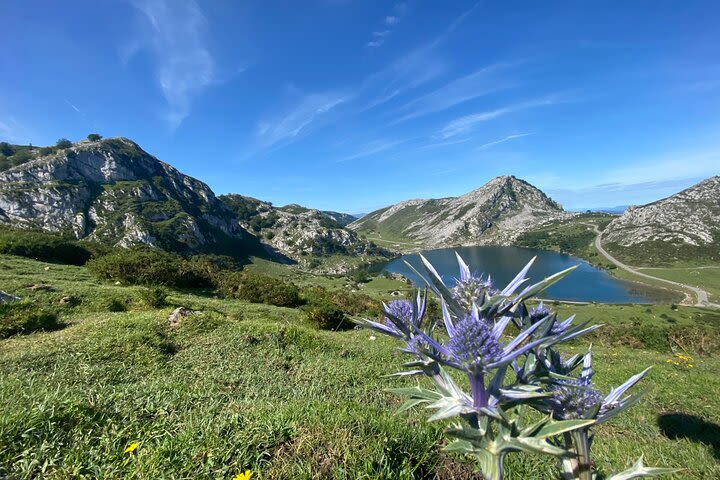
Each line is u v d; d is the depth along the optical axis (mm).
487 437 1447
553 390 1688
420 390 1626
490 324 1604
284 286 25500
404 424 3740
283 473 2822
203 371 6945
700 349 15719
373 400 5996
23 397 4238
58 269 23234
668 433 5531
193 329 9398
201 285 26891
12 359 6621
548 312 1750
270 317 17484
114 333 8398
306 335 9828
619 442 4941
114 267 22266
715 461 4281
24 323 9344
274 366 7555
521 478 3098
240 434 3281
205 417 3859
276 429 3389
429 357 1574
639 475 1475
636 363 10484
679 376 8836
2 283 15164
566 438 1641
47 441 3213
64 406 3793
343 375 7230
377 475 2811
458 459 3197
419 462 3016
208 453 3018
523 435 1400
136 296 15969
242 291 24984
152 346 7898
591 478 1557
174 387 5473
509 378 6484
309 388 6375
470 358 1368
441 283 1581
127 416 3979
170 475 2781
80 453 3070
